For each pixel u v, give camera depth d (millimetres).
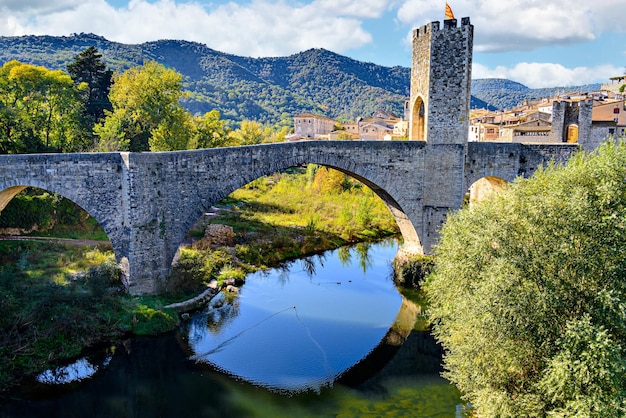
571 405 14008
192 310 29375
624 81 97000
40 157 25562
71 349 22797
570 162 19750
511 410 15812
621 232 15914
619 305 14453
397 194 34969
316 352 25469
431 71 33938
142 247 27672
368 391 21797
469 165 36188
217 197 29812
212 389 21641
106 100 61250
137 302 26844
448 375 20031
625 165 17609
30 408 19766
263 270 39125
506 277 16250
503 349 16188
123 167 26875
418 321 29938
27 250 32500
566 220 16594
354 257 44906
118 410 19984
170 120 56000
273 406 20438
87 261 31344
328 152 32812
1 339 21406
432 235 35688
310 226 49906
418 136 38281
